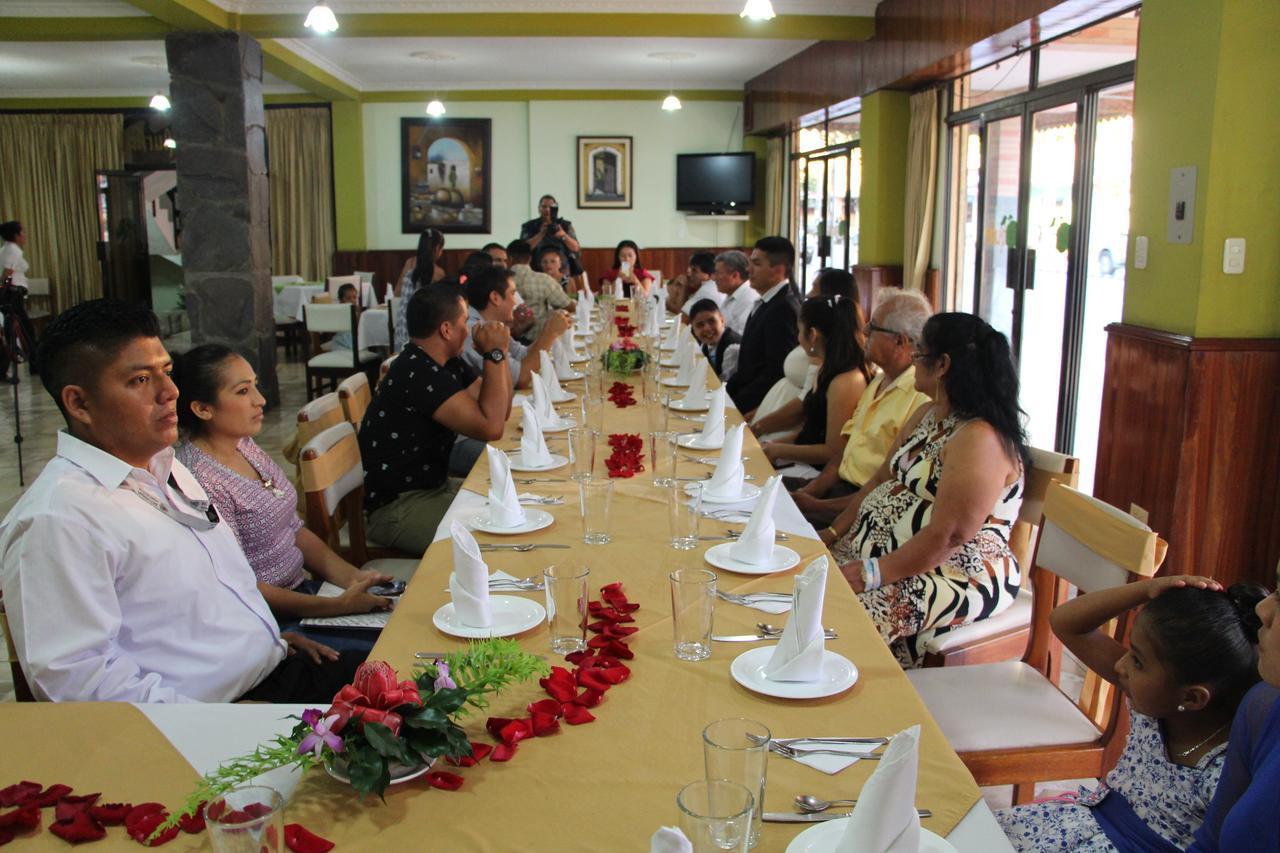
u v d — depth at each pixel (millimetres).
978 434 2156
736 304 6273
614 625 1609
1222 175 3463
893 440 2959
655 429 2967
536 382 3291
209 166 6977
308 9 6973
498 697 1385
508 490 2158
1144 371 3828
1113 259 5578
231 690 1752
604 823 1095
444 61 10133
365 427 3068
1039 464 2428
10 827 1082
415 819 1105
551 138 11906
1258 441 3592
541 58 10008
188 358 2143
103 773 1205
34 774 1202
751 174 11875
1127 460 3965
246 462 2277
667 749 1253
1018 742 1836
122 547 1594
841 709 1356
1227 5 3373
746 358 4727
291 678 1905
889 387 3021
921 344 2277
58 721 1332
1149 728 1457
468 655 1286
